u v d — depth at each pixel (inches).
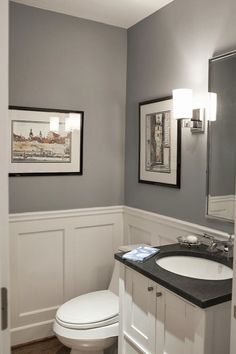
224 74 74.6
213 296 52.2
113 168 112.7
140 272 65.1
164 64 94.4
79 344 76.4
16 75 94.8
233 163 72.7
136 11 98.5
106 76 109.2
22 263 98.7
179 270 73.6
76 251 107.1
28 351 96.2
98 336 76.1
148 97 101.5
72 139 104.3
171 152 91.7
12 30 93.6
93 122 108.0
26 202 98.4
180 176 89.0
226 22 74.5
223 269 68.6
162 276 60.7
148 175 101.2
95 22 106.1
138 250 75.1
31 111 97.2
